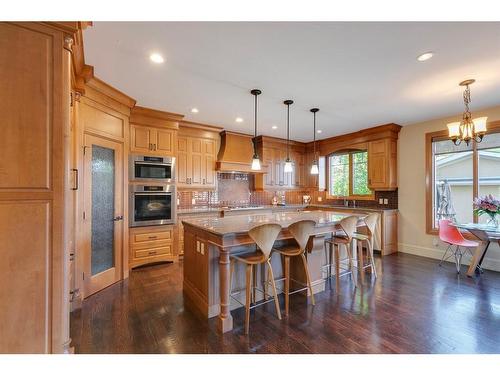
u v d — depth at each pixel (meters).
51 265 1.54
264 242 2.40
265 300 2.94
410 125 4.94
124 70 2.66
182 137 4.82
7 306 1.44
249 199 6.23
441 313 2.57
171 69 2.64
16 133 1.46
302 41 2.12
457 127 3.12
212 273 2.56
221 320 2.27
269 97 3.45
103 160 3.18
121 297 2.95
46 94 1.54
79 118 2.72
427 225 4.71
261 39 2.09
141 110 3.89
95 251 3.06
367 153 5.41
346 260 3.85
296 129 5.36
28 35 1.50
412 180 4.92
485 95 3.38
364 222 3.67
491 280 3.51
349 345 2.05
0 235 1.42
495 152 3.99
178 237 4.43
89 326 2.33
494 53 2.31
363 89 3.16
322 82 2.95
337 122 4.80
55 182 1.56
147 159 4.00
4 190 1.43
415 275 3.72
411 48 2.23
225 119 4.57
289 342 2.09
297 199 7.12
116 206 3.40
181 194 5.08
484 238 3.57
